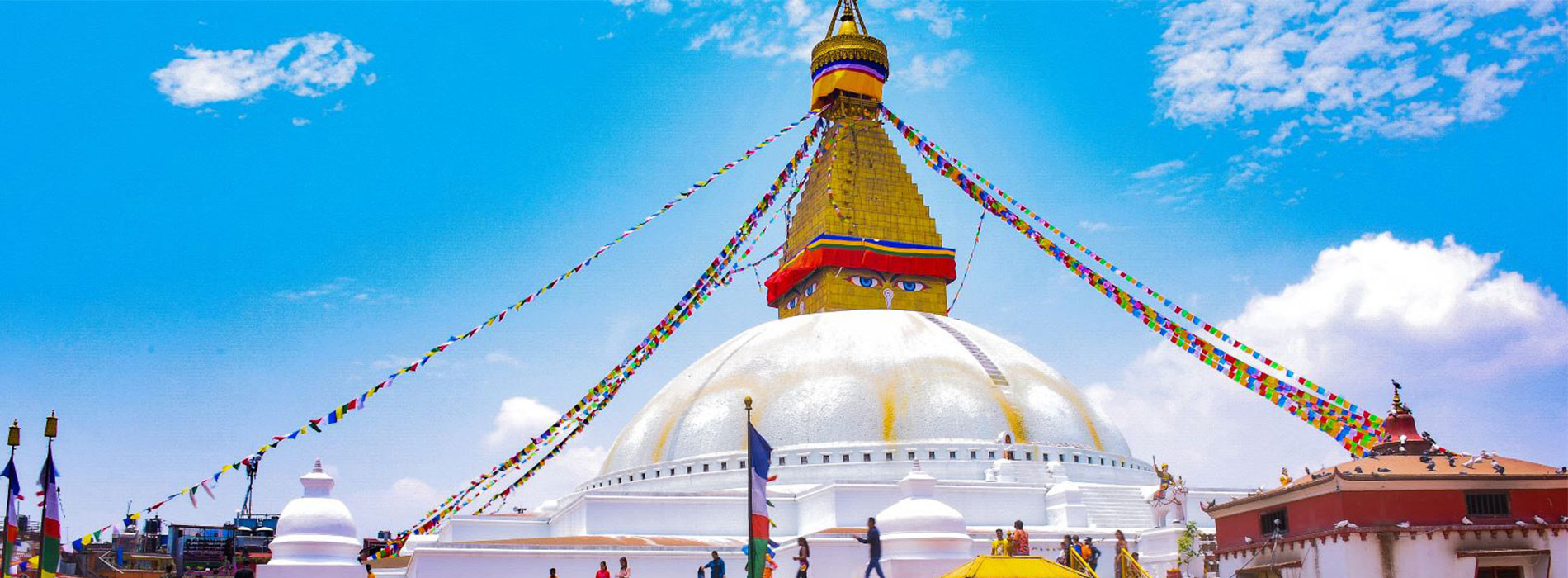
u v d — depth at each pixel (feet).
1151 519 143.54
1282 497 89.51
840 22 200.13
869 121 192.34
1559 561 81.00
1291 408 116.16
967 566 77.20
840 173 185.98
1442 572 80.33
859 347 160.35
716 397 158.10
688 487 151.43
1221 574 97.91
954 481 139.95
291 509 110.73
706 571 120.26
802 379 155.94
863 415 150.30
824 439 148.97
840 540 119.65
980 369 158.20
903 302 183.42
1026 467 145.79
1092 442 156.66
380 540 151.64
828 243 180.55
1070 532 131.85
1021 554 103.30
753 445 87.35
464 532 147.74
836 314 171.94
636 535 134.31
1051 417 154.71
